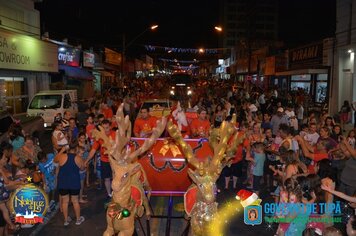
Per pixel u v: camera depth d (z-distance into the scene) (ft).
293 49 95.25
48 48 75.46
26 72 70.03
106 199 31.07
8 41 57.72
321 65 76.33
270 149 31.65
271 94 87.56
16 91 68.13
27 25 74.54
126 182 16.87
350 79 68.28
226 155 18.34
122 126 18.06
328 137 29.17
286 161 23.81
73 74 89.30
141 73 248.52
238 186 34.55
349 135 31.63
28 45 65.46
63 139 33.81
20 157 27.63
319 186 18.92
